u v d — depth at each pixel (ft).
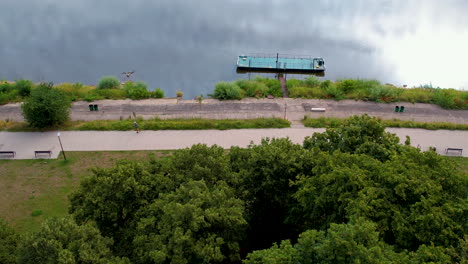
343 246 46.26
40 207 95.96
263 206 78.74
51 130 132.67
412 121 137.69
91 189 68.69
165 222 58.85
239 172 74.59
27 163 113.70
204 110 149.69
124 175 67.92
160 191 69.21
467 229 54.03
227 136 128.47
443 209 55.62
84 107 152.05
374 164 63.67
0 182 104.99
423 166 62.69
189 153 74.18
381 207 57.41
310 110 149.89
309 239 49.11
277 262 47.34
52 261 51.16
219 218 57.82
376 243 49.57
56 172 109.40
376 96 156.76
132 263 61.21
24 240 56.49
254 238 81.66
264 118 140.15
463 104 152.87
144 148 121.60
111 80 173.68
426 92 163.43
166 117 144.25
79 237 55.52
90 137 127.95
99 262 53.21
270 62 205.57
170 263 53.57
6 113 146.82
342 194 59.93
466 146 124.26
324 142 82.07
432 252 48.62
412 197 58.80
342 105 153.79
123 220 68.95
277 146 78.95
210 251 54.39
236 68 205.36
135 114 146.82
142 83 171.22
